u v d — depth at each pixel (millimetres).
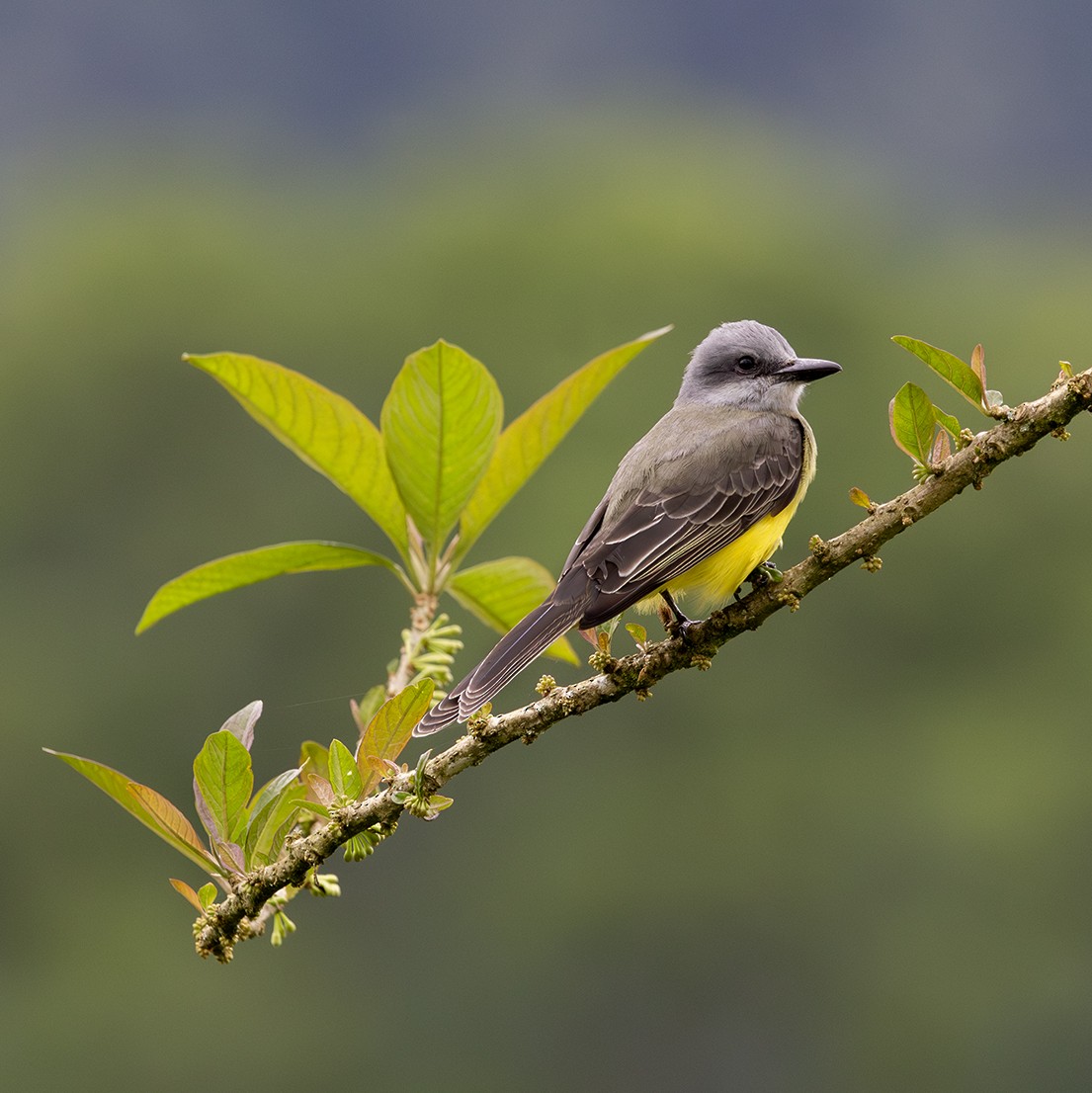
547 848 21672
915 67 85938
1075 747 22703
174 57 85062
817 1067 21141
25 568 26500
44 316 28219
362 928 20953
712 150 35750
